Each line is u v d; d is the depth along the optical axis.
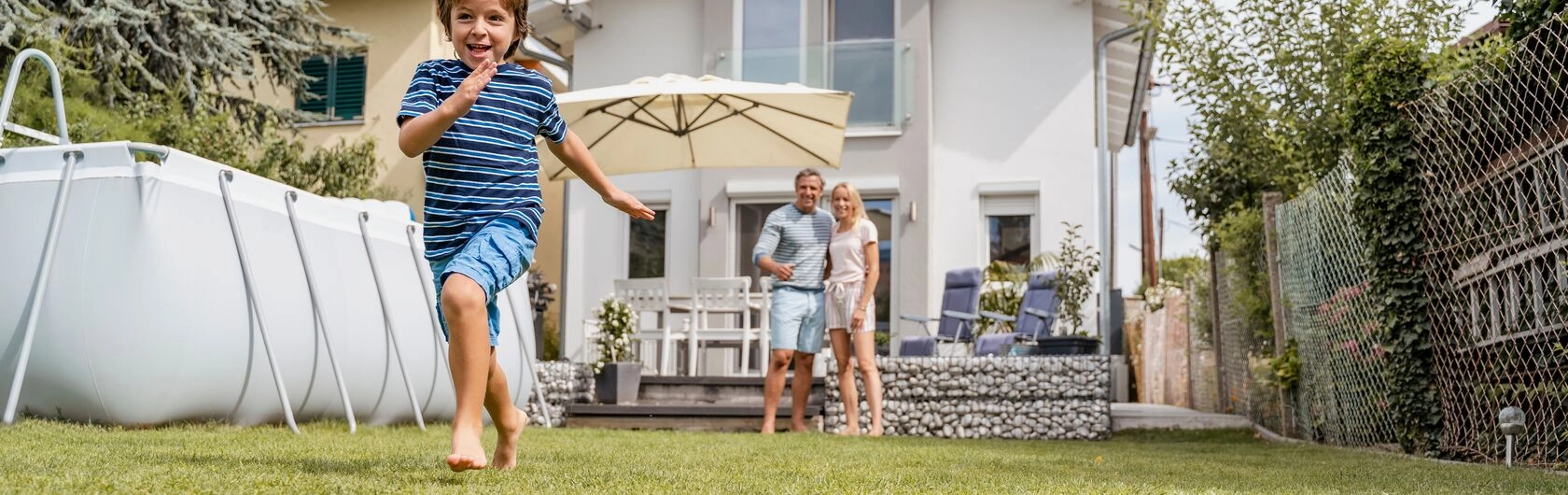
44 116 8.70
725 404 8.83
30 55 5.07
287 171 10.94
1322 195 6.49
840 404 8.48
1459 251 5.03
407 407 6.60
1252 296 8.13
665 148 9.16
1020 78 12.22
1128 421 8.64
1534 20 4.63
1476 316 4.95
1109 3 12.47
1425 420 5.24
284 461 3.06
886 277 11.99
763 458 3.98
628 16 13.17
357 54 13.62
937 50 12.45
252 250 5.36
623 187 12.77
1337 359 6.46
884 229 12.07
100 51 9.82
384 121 13.46
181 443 3.80
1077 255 11.65
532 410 8.55
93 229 4.82
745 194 12.25
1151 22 8.34
